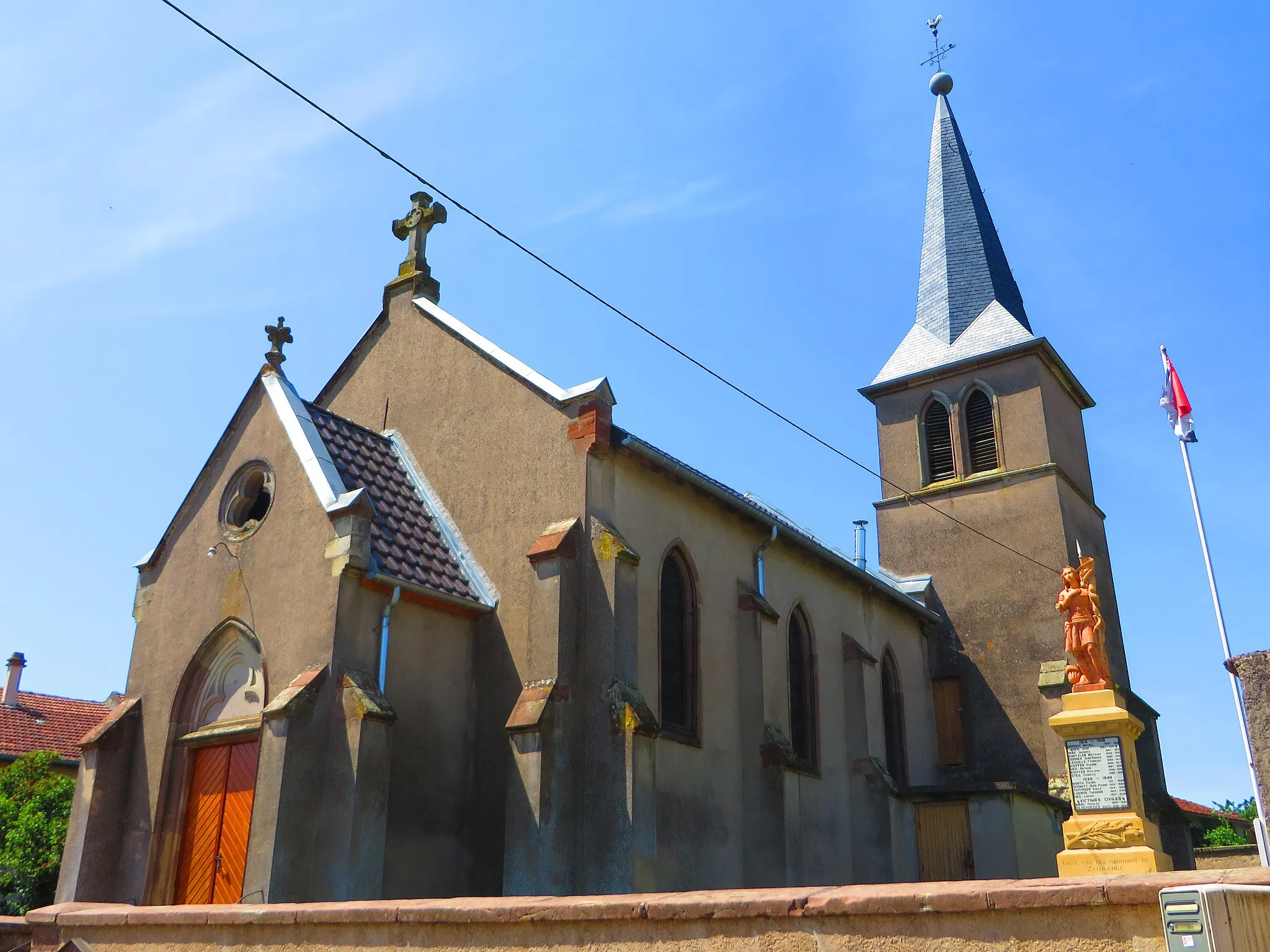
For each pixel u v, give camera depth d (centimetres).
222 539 1859
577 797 1662
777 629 2162
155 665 1877
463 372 2092
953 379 3397
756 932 652
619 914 703
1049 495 3091
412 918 804
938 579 3177
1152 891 534
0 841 2442
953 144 3972
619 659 1719
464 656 1798
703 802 1878
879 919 612
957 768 2928
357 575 1648
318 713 1558
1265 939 526
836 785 2308
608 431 1881
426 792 1666
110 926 1046
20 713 3738
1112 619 3294
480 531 1928
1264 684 812
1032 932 566
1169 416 2150
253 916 914
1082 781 1461
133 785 1809
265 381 1947
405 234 2366
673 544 1992
